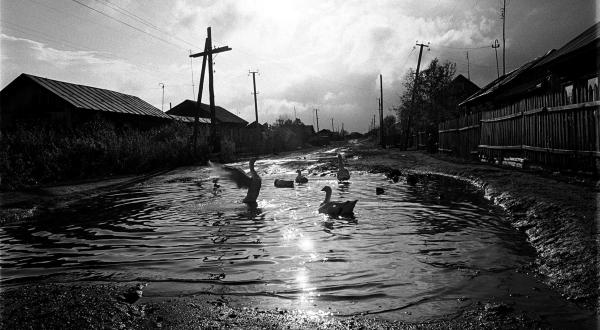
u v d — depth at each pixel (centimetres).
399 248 630
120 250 665
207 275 528
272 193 1331
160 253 638
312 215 932
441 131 3070
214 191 1452
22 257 648
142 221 911
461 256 579
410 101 4978
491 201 1029
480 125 2083
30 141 2041
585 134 1080
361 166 2280
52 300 461
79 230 843
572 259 518
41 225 927
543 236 645
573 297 426
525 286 464
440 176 1688
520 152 1549
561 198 826
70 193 1483
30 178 1780
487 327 371
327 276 510
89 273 554
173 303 445
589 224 628
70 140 2298
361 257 587
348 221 851
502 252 595
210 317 409
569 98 1164
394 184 1508
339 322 389
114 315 420
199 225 842
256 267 553
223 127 5991
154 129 3506
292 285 484
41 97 3070
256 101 6631
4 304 454
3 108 3134
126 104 3675
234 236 737
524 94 2073
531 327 368
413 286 471
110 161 2289
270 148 5412
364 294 452
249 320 400
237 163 3070
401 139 5559
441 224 795
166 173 2261
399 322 386
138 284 505
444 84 4712
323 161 2966
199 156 2978
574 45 1389
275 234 746
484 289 457
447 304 421
